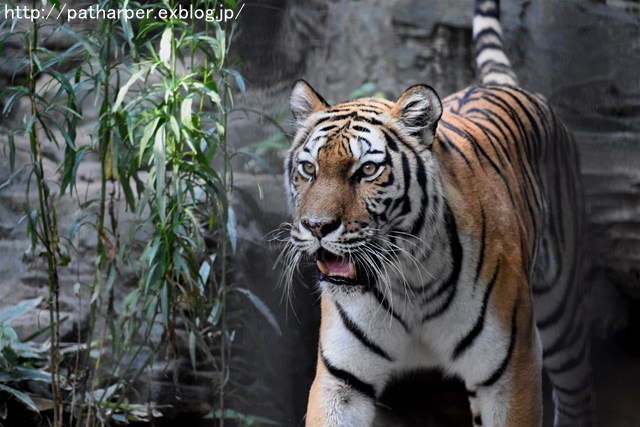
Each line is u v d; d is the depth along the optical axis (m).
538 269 8.23
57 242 6.60
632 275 10.75
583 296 8.68
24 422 7.16
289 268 6.19
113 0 6.54
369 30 14.28
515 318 6.32
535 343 6.54
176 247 6.45
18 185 9.33
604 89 11.79
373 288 6.04
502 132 7.40
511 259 6.40
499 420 6.29
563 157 8.46
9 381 7.23
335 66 14.22
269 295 9.38
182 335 8.20
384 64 14.25
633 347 10.71
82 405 6.68
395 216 5.78
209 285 7.92
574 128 11.97
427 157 5.93
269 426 9.03
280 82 12.78
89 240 8.71
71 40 9.87
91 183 9.29
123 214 8.76
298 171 5.91
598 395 10.51
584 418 8.79
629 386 10.54
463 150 6.63
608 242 10.84
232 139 10.86
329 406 6.23
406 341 6.31
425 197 5.88
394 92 14.11
